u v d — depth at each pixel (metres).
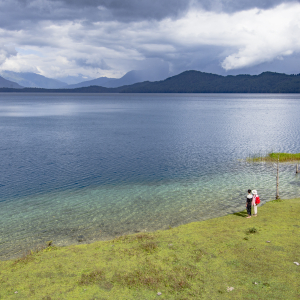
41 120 121.75
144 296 12.76
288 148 60.22
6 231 23.00
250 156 53.25
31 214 26.78
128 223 24.42
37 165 46.75
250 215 24.38
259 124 104.00
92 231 22.84
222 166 45.91
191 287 13.28
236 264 15.32
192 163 48.22
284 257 15.81
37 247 20.02
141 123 111.94
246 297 12.32
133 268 15.42
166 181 37.91
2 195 32.50
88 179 39.03
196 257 16.38
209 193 32.72
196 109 192.38
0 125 103.31
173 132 86.75
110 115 148.12
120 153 56.81
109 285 13.77
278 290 12.70
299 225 21.14
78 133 85.00
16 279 14.79
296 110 174.88
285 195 31.44
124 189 34.59
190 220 24.84
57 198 31.44
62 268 15.83
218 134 81.69
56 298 12.84
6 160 50.22
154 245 18.34
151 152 57.72
